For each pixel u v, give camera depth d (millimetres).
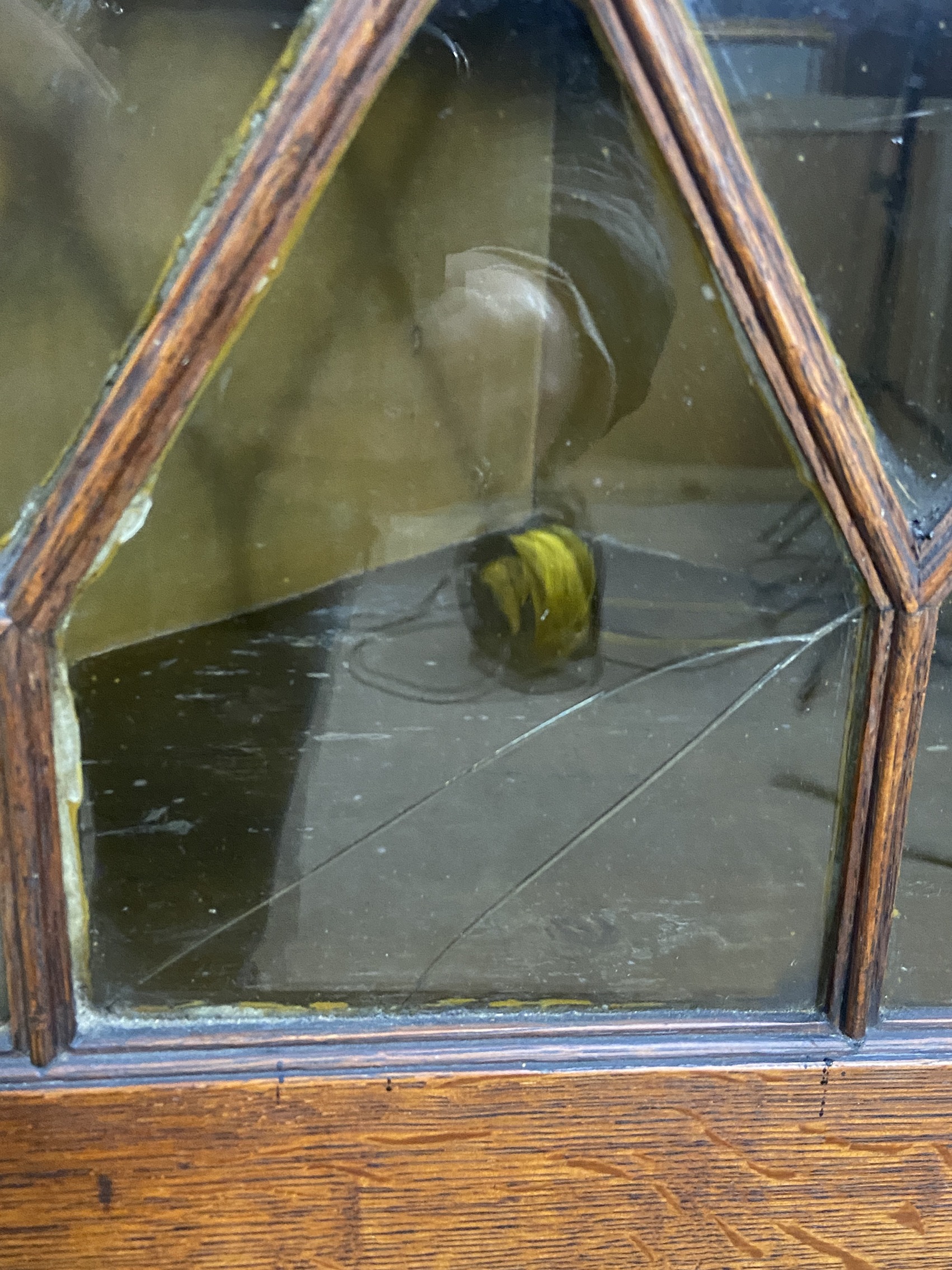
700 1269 356
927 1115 353
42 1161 329
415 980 351
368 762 407
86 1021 333
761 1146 351
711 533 365
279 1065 334
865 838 343
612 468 381
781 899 365
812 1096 349
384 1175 342
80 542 297
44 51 272
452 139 312
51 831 316
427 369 376
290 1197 340
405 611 430
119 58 274
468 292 354
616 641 407
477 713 427
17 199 278
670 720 397
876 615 327
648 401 353
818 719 355
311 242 321
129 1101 329
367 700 425
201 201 280
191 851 354
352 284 338
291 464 373
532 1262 351
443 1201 344
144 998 339
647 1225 352
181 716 351
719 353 317
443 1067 338
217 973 344
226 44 273
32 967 318
